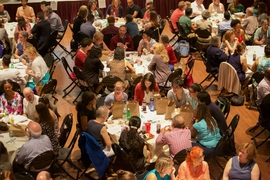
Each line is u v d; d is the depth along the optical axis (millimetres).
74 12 14281
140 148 5371
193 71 10078
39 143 5309
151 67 7895
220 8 12352
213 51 8555
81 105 6238
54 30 10773
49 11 11711
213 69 8680
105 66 8305
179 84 6348
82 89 8289
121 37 9211
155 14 10656
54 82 7613
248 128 7418
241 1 14758
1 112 6508
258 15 11383
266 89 7016
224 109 6574
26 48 7949
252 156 4938
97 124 5723
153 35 10672
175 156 5246
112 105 6137
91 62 7938
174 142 5371
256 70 8039
